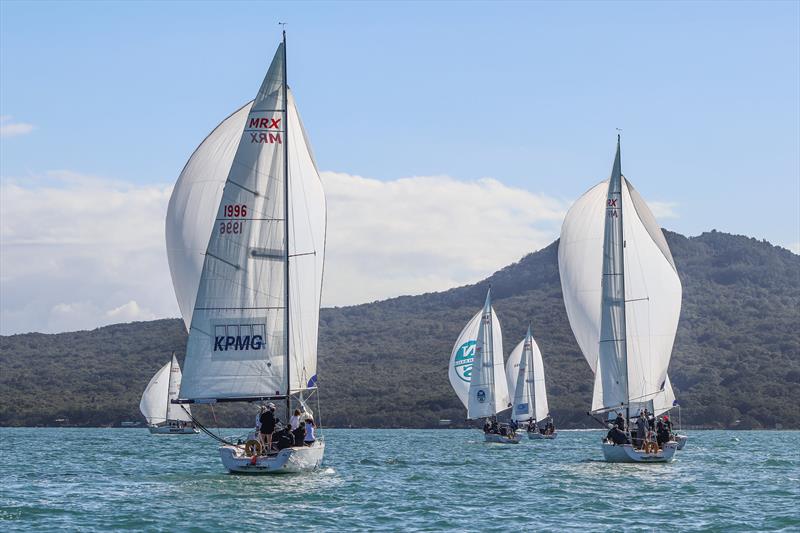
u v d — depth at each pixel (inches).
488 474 2080.5
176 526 1256.8
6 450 3265.3
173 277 1765.5
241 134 1763.0
